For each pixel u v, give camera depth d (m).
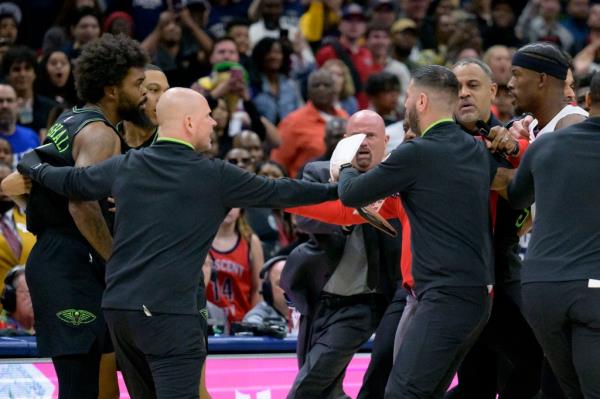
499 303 16.47
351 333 17.75
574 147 14.69
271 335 19.67
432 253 14.90
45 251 15.59
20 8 33.88
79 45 30.81
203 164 14.44
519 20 39.00
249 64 31.62
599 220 14.38
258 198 14.59
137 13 33.59
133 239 14.23
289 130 29.27
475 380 17.31
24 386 17.56
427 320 14.84
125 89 15.76
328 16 36.56
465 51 33.56
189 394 14.12
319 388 17.75
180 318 14.12
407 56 35.34
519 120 16.91
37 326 15.58
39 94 28.66
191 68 31.45
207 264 22.11
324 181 17.83
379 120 17.34
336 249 17.67
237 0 35.94
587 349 14.14
